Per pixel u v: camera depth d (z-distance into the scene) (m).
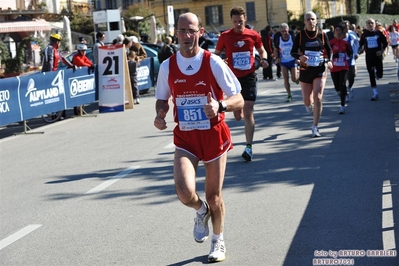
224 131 6.16
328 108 17.33
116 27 48.47
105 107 20.80
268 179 9.60
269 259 6.24
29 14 42.72
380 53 18.34
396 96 18.98
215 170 6.12
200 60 6.02
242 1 69.25
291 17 68.12
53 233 7.70
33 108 17.05
